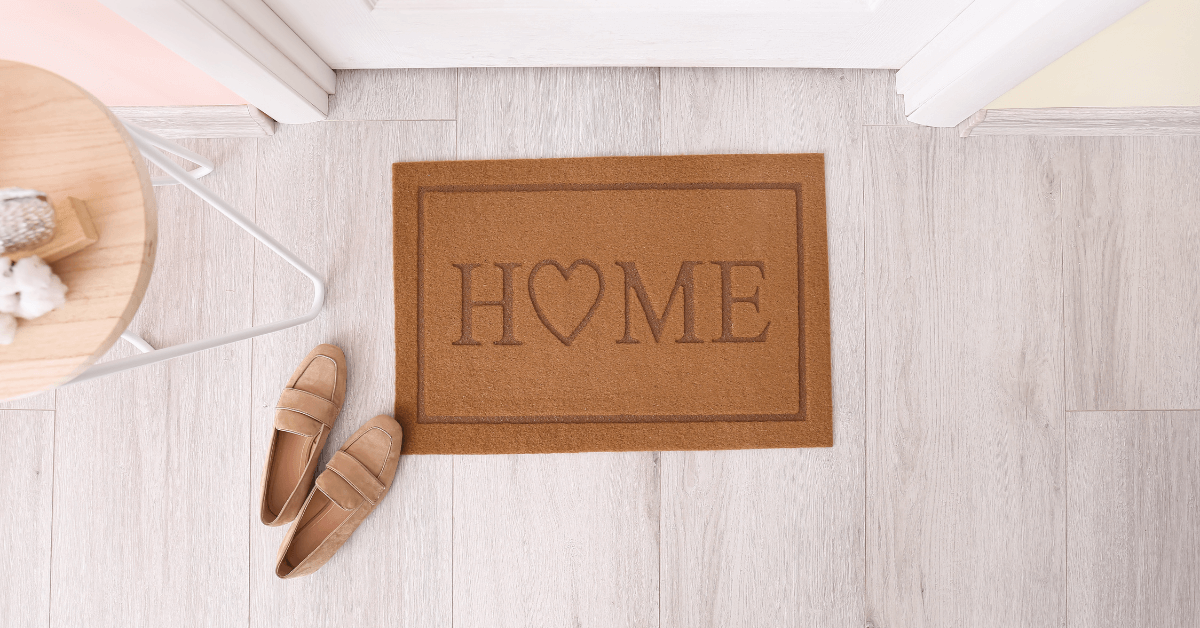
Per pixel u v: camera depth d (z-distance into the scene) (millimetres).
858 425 1158
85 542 1144
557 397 1153
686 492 1157
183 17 756
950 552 1156
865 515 1155
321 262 1158
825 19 953
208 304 1156
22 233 521
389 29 981
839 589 1151
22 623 1137
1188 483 1161
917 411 1162
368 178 1160
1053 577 1155
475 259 1158
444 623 1148
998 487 1159
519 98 1163
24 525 1142
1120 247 1163
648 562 1154
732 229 1158
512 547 1153
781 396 1153
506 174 1160
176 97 1058
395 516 1150
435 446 1146
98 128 576
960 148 1167
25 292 527
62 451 1146
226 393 1153
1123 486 1160
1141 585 1154
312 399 1102
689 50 1067
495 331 1154
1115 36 890
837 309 1163
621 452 1160
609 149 1166
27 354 556
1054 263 1165
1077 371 1163
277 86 987
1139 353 1163
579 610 1152
